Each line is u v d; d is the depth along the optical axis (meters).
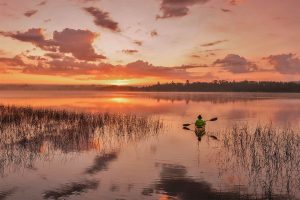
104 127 34.88
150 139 28.88
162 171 18.08
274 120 48.19
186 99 137.12
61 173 17.58
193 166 19.25
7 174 17.33
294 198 14.35
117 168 18.66
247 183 16.25
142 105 87.25
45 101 101.06
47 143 25.77
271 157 21.59
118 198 13.98
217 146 25.70
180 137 30.28
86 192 14.70
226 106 83.81
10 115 39.88
